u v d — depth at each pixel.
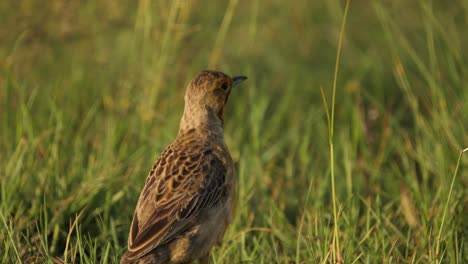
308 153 14.08
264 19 18.08
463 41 16.83
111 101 14.23
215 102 9.97
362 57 16.98
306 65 17.12
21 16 15.11
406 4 18.48
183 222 9.11
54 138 12.45
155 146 12.87
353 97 15.97
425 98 15.20
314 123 15.16
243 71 16.69
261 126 14.80
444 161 11.94
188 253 9.18
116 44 15.82
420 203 11.41
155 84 13.89
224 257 10.45
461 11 17.95
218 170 9.54
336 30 18.02
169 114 14.12
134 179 11.91
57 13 15.30
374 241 10.51
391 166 13.39
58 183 11.24
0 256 9.87
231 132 14.62
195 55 16.17
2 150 12.66
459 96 13.81
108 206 10.97
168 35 13.94
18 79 14.73
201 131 9.84
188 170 9.38
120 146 13.06
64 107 14.24
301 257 10.61
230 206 9.67
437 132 12.75
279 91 16.48
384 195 12.21
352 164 13.11
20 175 11.11
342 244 10.14
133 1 16.27
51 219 10.76
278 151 13.84
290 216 12.28
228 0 18.41
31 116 13.45
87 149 12.93
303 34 17.66
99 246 10.52
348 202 11.22
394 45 14.29
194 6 17.31
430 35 13.86
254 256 10.65
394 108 16.12
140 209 9.21
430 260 9.78
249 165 13.02
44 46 15.40
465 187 11.84
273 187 12.76
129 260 8.77
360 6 18.95
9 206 10.71
